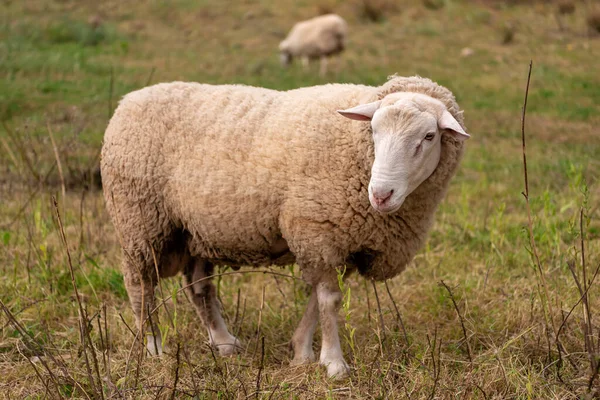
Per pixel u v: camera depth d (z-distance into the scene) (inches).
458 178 367.6
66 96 486.3
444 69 600.4
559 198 312.2
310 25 605.6
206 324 198.5
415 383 162.7
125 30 706.2
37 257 245.0
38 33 658.2
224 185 175.6
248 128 177.2
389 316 210.1
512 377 167.3
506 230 280.2
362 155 165.0
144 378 172.1
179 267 198.2
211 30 729.0
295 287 217.5
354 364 175.5
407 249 177.2
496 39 687.7
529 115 481.1
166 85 192.4
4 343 192.2
